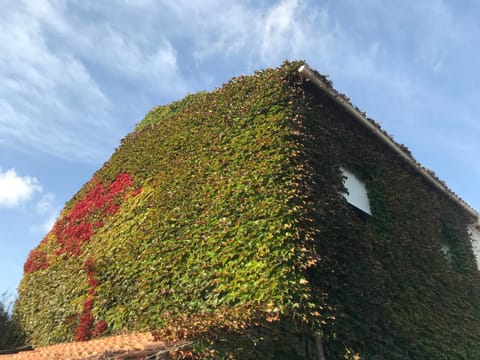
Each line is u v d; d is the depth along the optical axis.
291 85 8.43
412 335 7.71
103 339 6.95
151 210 8.91
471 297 11.38
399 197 10.33
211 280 6.69
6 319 12.52
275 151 7.29
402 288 8.52
